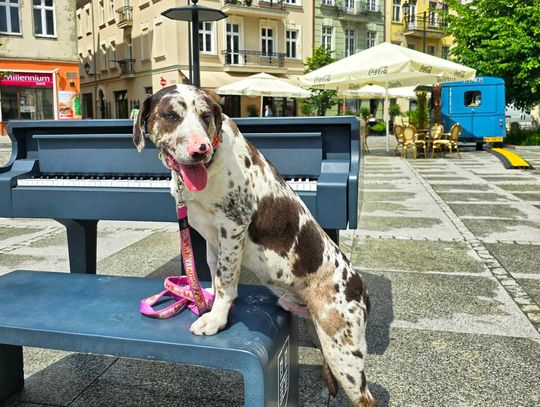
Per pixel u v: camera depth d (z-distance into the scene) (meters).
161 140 1.90
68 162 3.54
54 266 5.17
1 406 2.66
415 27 39.94
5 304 2.29
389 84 16.30
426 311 3.83
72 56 26.03
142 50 32.47
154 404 2.68
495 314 3.76
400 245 5.80
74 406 2.66
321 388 2.80
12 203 3.35
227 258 2.01
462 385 2.79
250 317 2.13
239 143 2.05
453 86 18.45
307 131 3.16
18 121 3.56
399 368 2.98
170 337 1.94
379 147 22.62
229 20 30.62
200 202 2.00
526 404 2.60
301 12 33.78
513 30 20.06
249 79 18.38
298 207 2.16
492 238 6.10
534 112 25.61
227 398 2.73
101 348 1.96
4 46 24.19
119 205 3.16
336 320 2.11
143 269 5.05
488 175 11.98
